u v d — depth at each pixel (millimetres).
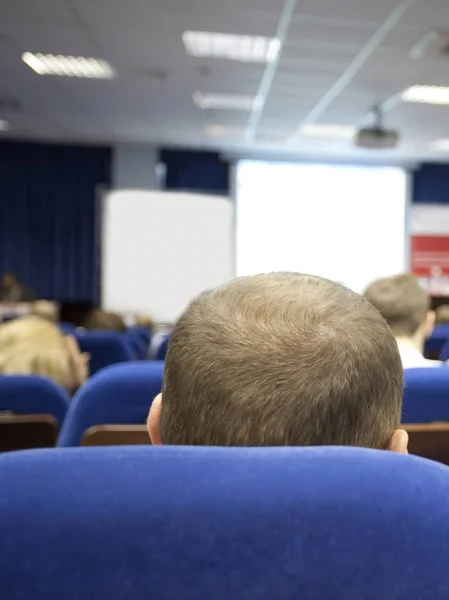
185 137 8109
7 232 8742
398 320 1530
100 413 1121
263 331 420
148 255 6230
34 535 310
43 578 313
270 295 447
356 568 329
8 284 7543
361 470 336
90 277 8867
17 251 8773
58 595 315
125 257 6211
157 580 319
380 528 328
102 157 8836
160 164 8906
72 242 8844
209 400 412
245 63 5164
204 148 8766
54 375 1800
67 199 8820
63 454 331
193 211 6320
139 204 6234
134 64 5309
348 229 8922
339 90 5820
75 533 312
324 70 5246
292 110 6613
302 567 326
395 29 4293
